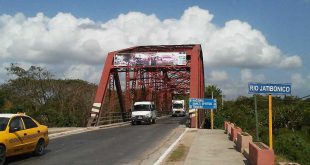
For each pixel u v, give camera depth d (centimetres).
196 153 1656
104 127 3825
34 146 1559
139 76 5575
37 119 3750
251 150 1327
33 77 5000
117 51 4553
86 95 4906
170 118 6328
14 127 1439
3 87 4962
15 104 4478
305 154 2353
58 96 4853
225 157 1531
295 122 4184
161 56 4441
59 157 1575
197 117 3778
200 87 4847
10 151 1384
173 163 1432
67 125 3959
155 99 6656
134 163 1441
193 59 4394
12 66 4991
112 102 4603
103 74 4444
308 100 5434
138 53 4466
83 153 1714
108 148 1922
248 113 5303
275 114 4288
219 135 2652
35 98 4881
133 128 3603
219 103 7744
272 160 1175
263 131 3459
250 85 1301
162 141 2302
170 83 7662
